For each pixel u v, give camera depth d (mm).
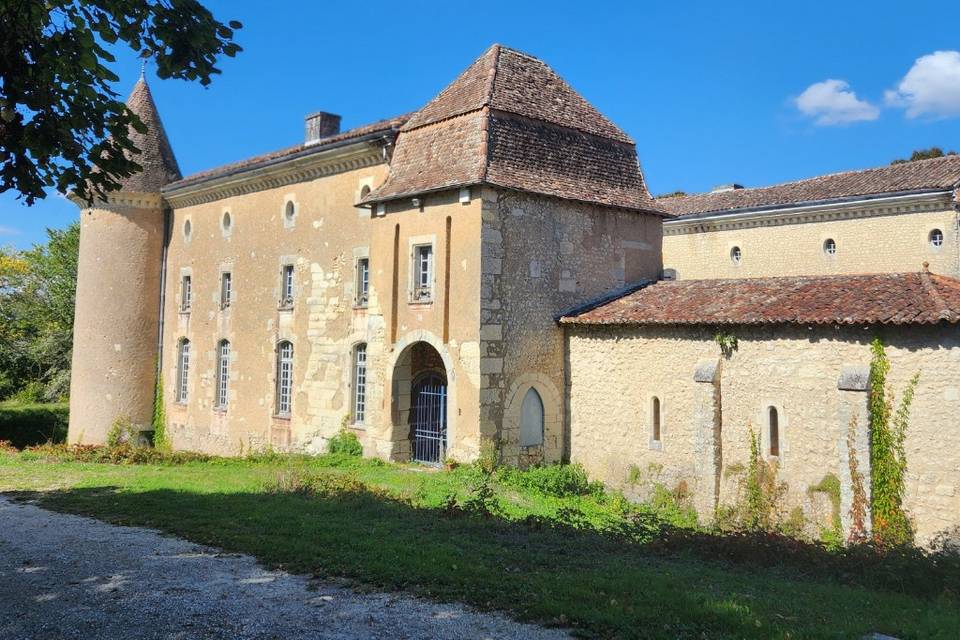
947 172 24469
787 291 15609
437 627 6828
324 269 22359
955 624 7242
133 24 7879
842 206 25938
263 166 24031
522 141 18625
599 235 19734
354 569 8594
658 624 6859
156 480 15891
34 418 35562
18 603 7512
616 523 13445
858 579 10023
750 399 15055
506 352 17562
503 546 10250
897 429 13094
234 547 9734
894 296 13812
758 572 10117
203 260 27734
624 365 17469
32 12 7340
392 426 19172
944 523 12516
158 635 6625
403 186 19000
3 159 7688
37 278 44938
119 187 8414
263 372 24516
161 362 29531
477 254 17219
